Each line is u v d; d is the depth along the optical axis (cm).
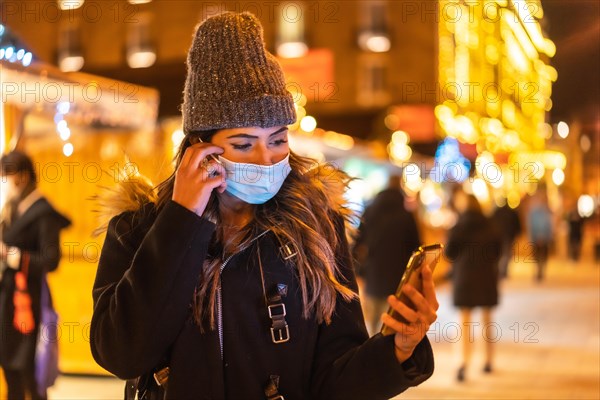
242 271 176
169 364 174
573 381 692
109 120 639
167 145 691
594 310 1159
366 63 2258
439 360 791
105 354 168
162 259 161
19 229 470
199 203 165
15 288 466
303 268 179
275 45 1986
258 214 183
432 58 2255
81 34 1877
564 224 2531
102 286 180
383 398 175
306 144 1127
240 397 173
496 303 723
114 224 185
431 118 2069
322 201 192
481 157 2494
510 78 3338
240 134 170
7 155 475
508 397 634
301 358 179
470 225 724
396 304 169
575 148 2600
